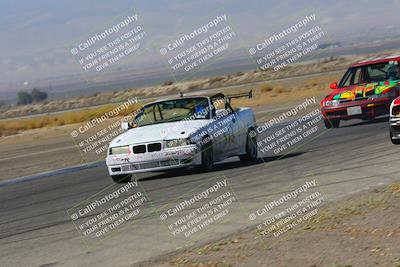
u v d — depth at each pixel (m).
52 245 14.87
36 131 74.25
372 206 14.27
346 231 12.50
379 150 23.72
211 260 11.91
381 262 10.41
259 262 11.38
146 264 12.41
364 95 32.59
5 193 25.56
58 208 19.84
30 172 33.25
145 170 23.00
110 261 13.02
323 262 10.85
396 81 32.97
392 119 24.33
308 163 23.03
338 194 16.73
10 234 16.58
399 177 17.97
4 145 59.38
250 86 109.94
